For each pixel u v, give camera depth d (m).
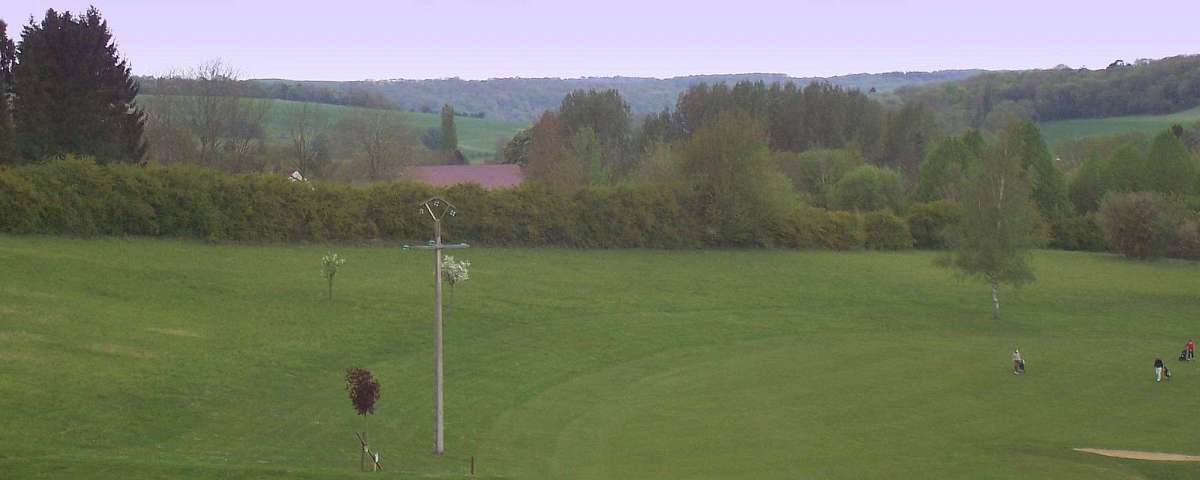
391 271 61.53
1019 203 62.06
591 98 146.88
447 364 42.50
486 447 31.75
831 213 87.50
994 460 31.39
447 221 74.56
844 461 31.08
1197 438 34.56
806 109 147.62
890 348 51.00
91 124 76.81
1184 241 84.56
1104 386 42.88
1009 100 192.12
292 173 106.25
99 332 39.94
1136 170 102.62
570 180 101.25
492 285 60.47
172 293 49.16
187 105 108.38
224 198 66.81
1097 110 183.00
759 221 84.31
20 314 40.66
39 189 59.91
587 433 33.91
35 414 29.61
